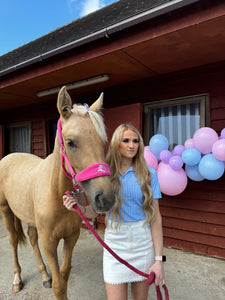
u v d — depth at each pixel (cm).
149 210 120
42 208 152
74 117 119
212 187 259
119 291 119
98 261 258
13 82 307
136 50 211
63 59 246
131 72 278
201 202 266
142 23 182
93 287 208
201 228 267
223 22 161
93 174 105
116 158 127
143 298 126
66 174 129
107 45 211
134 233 119
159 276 112
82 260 261
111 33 198
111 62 240
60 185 140
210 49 214
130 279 117
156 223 123
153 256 123
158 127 310
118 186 122
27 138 501
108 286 121
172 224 287
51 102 430
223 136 215
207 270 232
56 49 236
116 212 119
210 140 211
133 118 295
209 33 179
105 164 110
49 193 149
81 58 232
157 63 249
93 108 139
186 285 207
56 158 141
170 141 301
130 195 121
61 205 146
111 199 101
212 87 259
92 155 110
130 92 326
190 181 273
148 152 252
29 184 188
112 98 345
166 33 177
